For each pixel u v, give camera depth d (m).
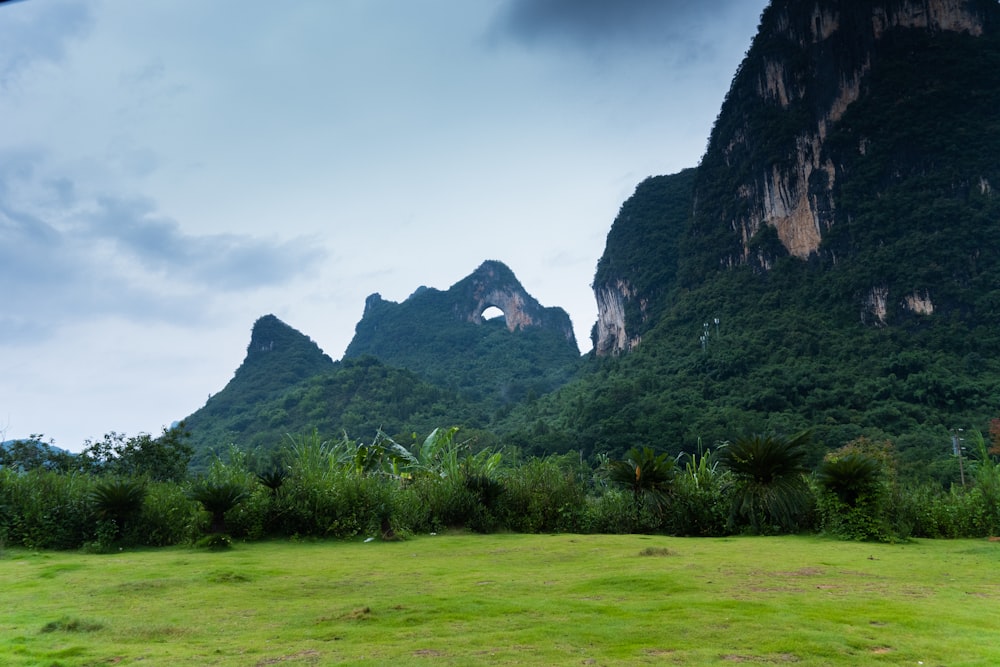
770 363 89.00
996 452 43.66
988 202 92.00
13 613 5.82
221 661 4.14
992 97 101.31
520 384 171.50
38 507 12.12
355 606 5.82
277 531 13.60
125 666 4.05
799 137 109.88
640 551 10.07
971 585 6.82
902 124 102.75
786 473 14.05
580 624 4.95
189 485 13.94
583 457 76.06
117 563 9.52
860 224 100.00
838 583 6.90
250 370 164.12
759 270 110.88
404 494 15.35
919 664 3.88
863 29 110.06
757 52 121.38
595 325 171.62
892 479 15.97
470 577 7.70
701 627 4.80
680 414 77.56
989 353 77.94
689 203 143.62
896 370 78.50
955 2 109.31
